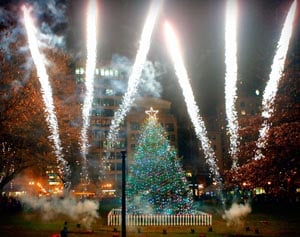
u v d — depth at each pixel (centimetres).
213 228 2517
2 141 3178
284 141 1402
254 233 2289
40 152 3400
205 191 8119
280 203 4269
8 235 2162
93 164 7256
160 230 2389
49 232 2311
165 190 2742
